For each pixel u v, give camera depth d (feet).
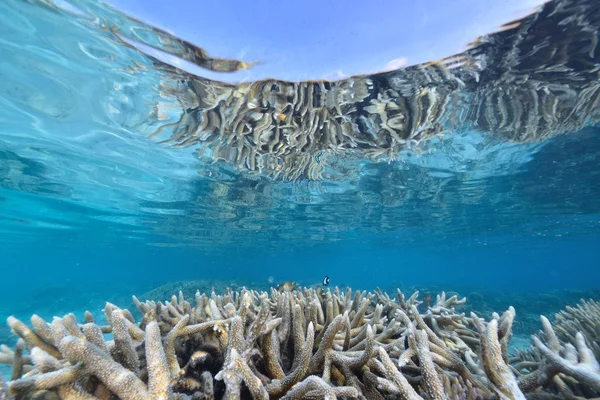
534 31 1.88
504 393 0.85
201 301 1.43
